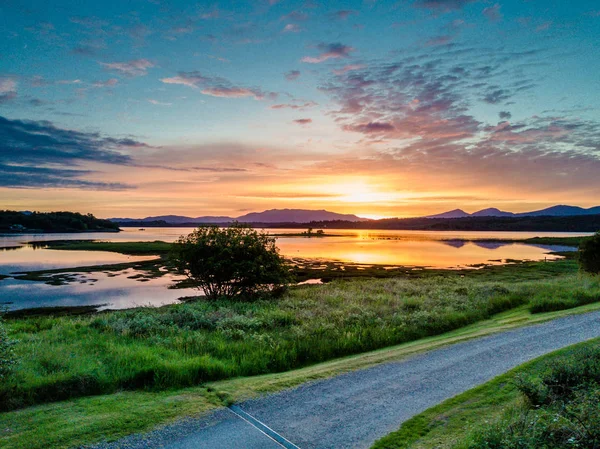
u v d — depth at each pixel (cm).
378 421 789
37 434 721
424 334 1644
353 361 1202
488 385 948
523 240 15950
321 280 4469
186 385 1006
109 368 1044
